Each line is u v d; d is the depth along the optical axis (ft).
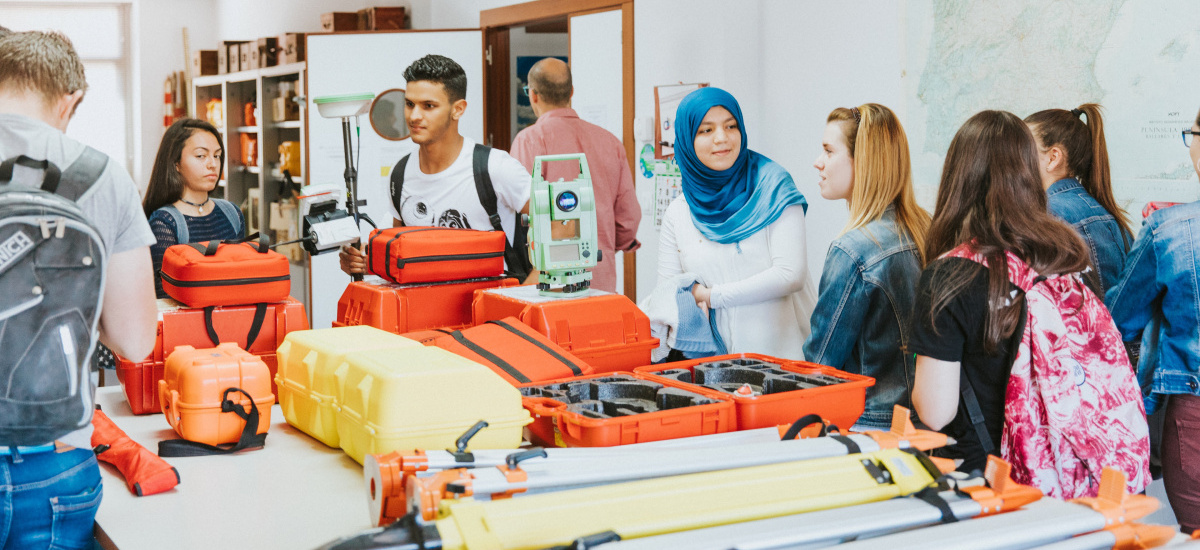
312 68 19.29
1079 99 10.25
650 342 8.28
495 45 20.53
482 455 4.96
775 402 6.27
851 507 4.33
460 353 7.15
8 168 4.96
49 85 5.30
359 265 9.59
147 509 5.68
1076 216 8.94
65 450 5.14
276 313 8.02
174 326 7.68
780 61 15.37
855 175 8.89
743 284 9.66
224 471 6.39
